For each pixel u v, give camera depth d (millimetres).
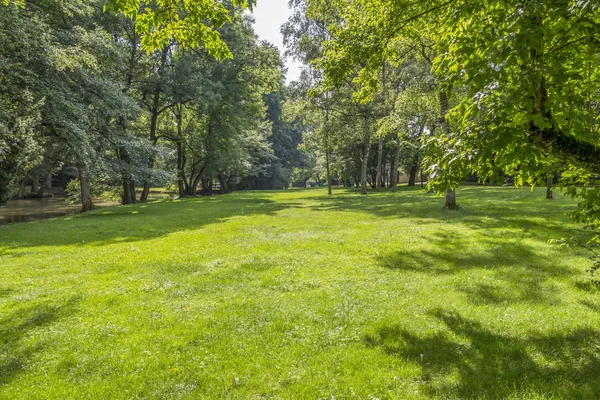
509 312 5480
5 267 9148
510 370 3971
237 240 12391
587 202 4586
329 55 7734
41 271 8727
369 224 15094
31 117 15789
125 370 4191
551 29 3479
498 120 3898
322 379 3900
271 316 5613
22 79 15609
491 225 12914
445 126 15531
